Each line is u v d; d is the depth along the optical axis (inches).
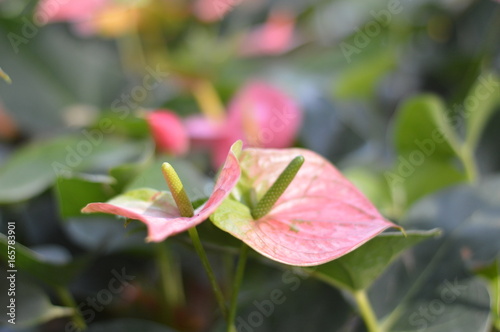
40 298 27.1
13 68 34.9
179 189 23.3
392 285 28.5
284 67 42.0
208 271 24.5
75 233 30.5
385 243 25.1
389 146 37.3
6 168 30.3
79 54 37.2
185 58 38.8
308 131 35.3
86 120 34.9
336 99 40.7
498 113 34.6
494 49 40.3
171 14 39.0
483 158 34.7
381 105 43.6
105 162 31.9
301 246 23.5
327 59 41.7
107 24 37.4
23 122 35.2
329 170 25.1
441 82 43.6
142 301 31.7
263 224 24.0
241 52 40.8
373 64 38.4
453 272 28.2
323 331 28.3
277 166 25.1
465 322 27.3
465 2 44.7
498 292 28.9
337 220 24.2
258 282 29.8
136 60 41.2
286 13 44.1
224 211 23.9
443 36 45.6
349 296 28.7
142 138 33.5
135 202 24.0
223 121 33.7
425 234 24.7
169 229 22.0
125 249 30.7
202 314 31.9
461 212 29.3
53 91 35.9
